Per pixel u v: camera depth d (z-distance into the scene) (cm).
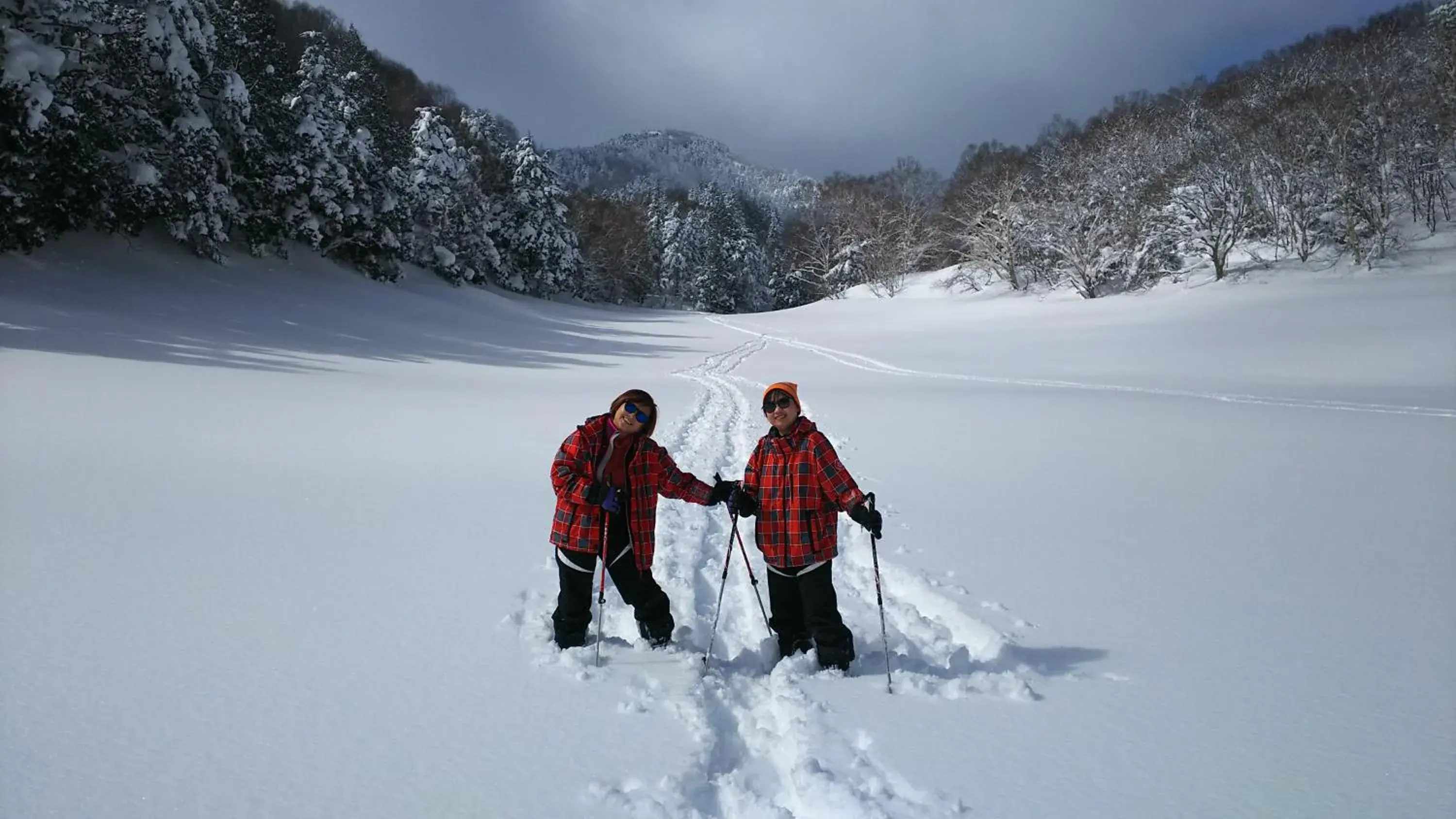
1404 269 4247
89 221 2870
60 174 2462
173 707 310
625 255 8506
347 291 3734
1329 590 478
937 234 8350
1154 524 650
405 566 501
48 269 2502
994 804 258
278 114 3681
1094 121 7819
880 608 362
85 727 291
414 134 5316
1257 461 947
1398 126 4581
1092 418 1366
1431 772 274
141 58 2664
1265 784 269
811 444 381
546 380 2089
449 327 3628
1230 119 5625
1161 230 5038
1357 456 976
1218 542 590
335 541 550
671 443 1097
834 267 8606
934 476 863
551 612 432
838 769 282
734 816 263
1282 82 6259
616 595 482
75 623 386
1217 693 340
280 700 319
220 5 3634
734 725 331
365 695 327
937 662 397
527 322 4566
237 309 2805
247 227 3522
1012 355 3219
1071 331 3819
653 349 3712
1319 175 4644
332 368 1958
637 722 314
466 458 904
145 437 902
